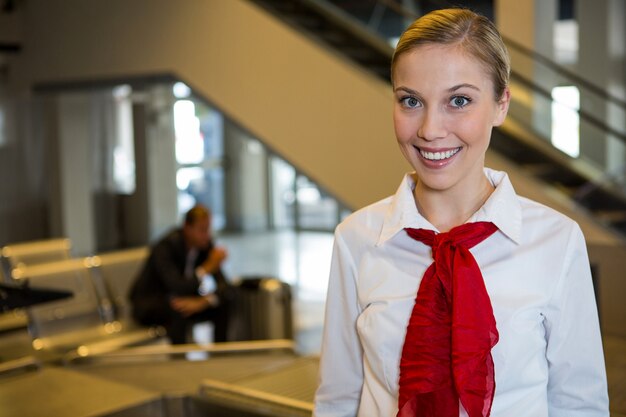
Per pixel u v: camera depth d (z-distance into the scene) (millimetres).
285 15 6629
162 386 2271
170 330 4738
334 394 1379
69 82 7598
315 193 12961
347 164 5621
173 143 10969
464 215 1240
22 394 2174
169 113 10852
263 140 6137
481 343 1128
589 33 7520
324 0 6766
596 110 5520
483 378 1125
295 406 1926
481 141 1157
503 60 1151
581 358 1210
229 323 5031
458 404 1151
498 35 1157
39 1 7762
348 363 1354
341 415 1384
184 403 2131
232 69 6266
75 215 9539
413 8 6277
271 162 13469
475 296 1144
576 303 1197
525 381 1174
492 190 1261
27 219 9352
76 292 4535
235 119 6281
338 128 5648
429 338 1170
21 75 8055
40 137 9383
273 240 12438
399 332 1225
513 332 1154
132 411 2064
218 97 6387
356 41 6500
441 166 1168
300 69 5844
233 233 13273
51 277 4445
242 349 2770
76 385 2246
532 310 1163
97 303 4625
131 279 4898
